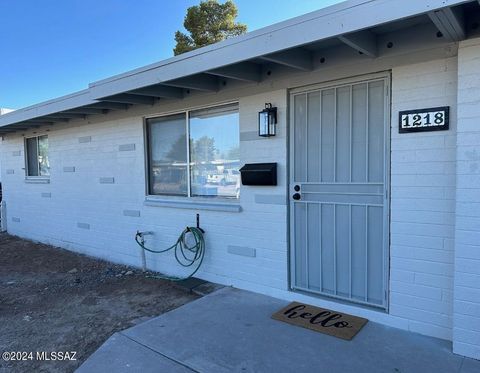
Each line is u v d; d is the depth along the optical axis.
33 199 8.54
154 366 2.98
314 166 4.06
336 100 3.87
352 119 3.78
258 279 4.55
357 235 3.82
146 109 5.72
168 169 5.63
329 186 3.97
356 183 3.78
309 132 4.07
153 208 5.77
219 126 4.95
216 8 18.23
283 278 4.33
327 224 4.01
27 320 4.07
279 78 4.20
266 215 4.44
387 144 3.55
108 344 3.34
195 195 5.31
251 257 4.61
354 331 3.47
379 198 3.65
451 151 3.17
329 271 4.03
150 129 5.84
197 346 3.27
